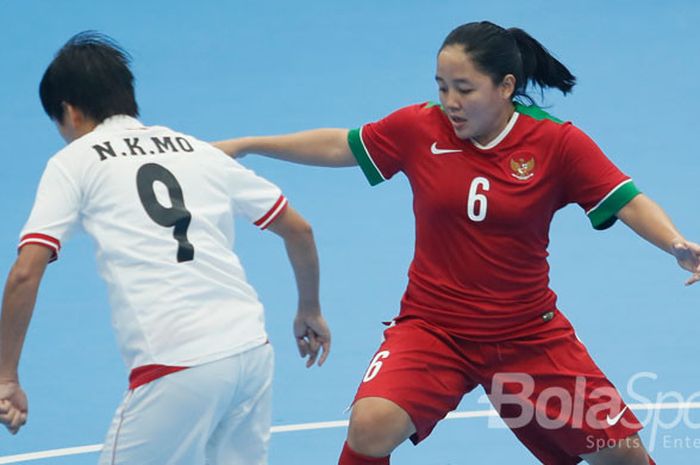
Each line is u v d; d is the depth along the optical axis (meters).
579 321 21.38
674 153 27.59
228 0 36.47
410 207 25.78
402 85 31.22
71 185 12.35
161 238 12.37
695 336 20.80
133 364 12.32
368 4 36.09
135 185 12.46
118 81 13.07
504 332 14.23
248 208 13.31
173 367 12.16
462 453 17.55
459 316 14.25
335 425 18.38
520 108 14.21
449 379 14.16
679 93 30.56
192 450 12.44
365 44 33.62
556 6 35.44
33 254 12.08
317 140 15.06
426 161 14.23
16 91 31.16
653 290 22.38
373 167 14.84
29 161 27.89
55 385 19.67
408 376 13.83
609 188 14.05
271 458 17.44
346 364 20.12
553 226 24.77
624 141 28.23
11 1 35.88
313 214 25.44
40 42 33.56
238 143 15.03
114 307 12.39
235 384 12.49
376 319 21.55
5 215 25.48
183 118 29.69
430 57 32.75
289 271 23.39
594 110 29.78
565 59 32.38
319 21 35.09
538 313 14.30
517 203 13.88
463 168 14.01
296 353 20.52
